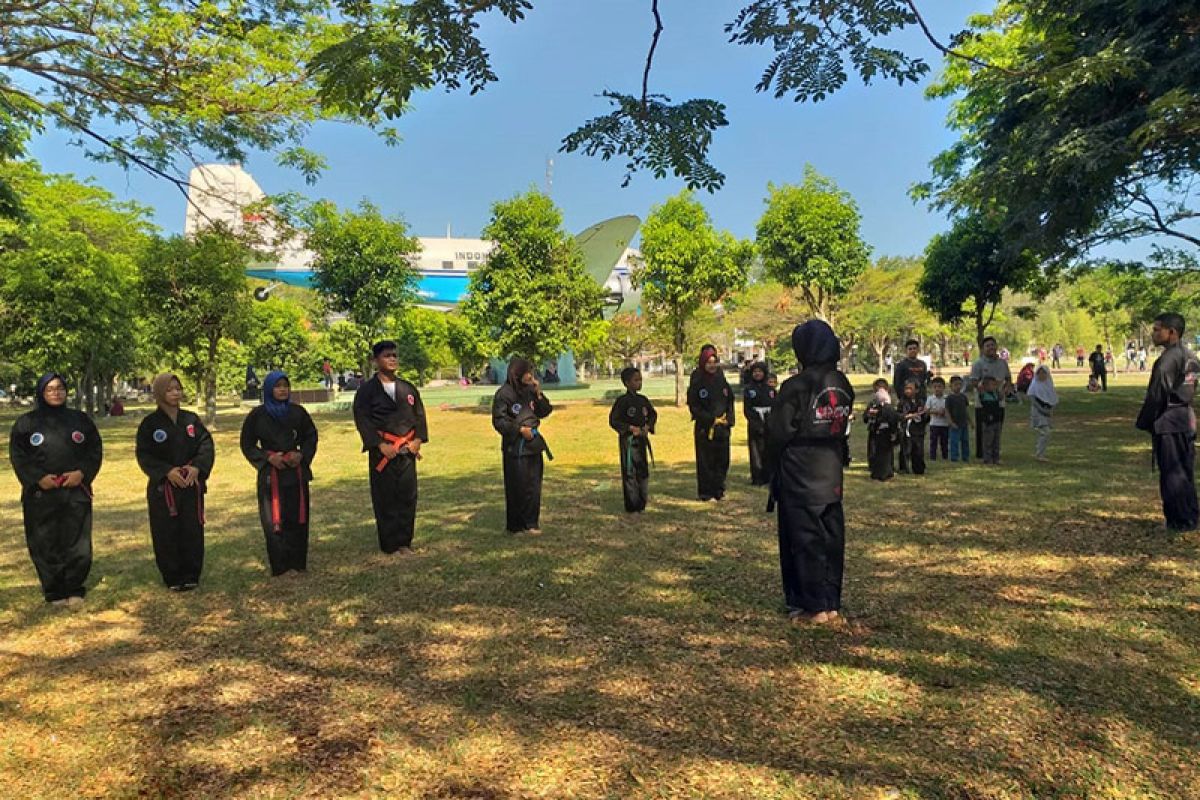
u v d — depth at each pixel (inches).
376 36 163.0
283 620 201.0
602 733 132.3
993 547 246.7
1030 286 826.8
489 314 933.8
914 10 156.3
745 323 1744.6
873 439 385.4
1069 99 434.9
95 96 387.2
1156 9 416.8
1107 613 181.6
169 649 182.5
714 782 115.3
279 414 244.2
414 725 138.4
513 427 291.4
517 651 172.6
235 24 363.6
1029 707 136.3
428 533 300.8
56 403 223.3
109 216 1210.6
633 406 329.7
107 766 127.5
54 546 220.2
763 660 162.4
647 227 980.6
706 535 282.5
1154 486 333.7
